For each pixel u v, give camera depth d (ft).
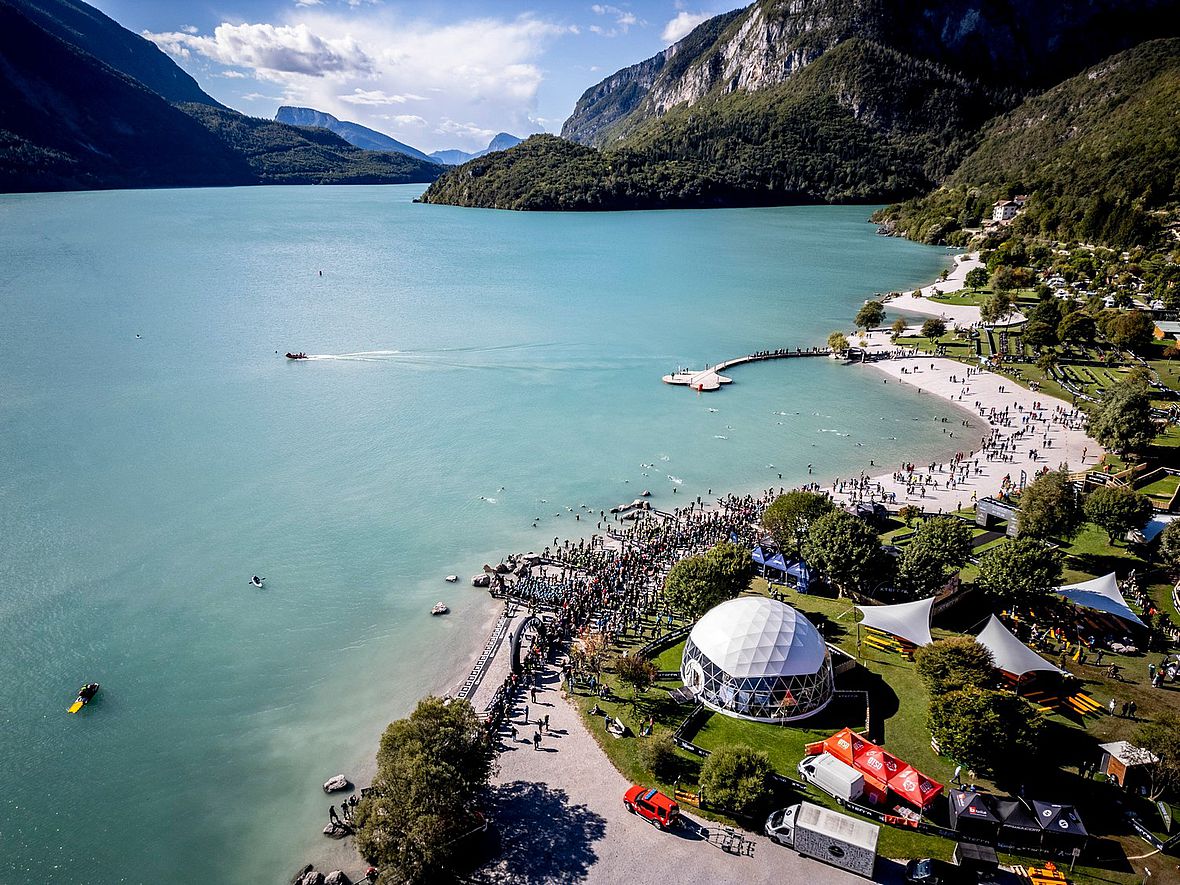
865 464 327.26
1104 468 310.86
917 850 133.80
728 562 206.28
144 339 506.48
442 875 124.98
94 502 278.87
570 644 198.80
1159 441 335.26
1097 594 204.33
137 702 178.70
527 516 276.00
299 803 149.89
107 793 152.35
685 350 525.75
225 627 208.13
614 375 463.01
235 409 383.24
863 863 127.75
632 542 254.27
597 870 129.08
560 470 317.22
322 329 553.64
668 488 301.02
